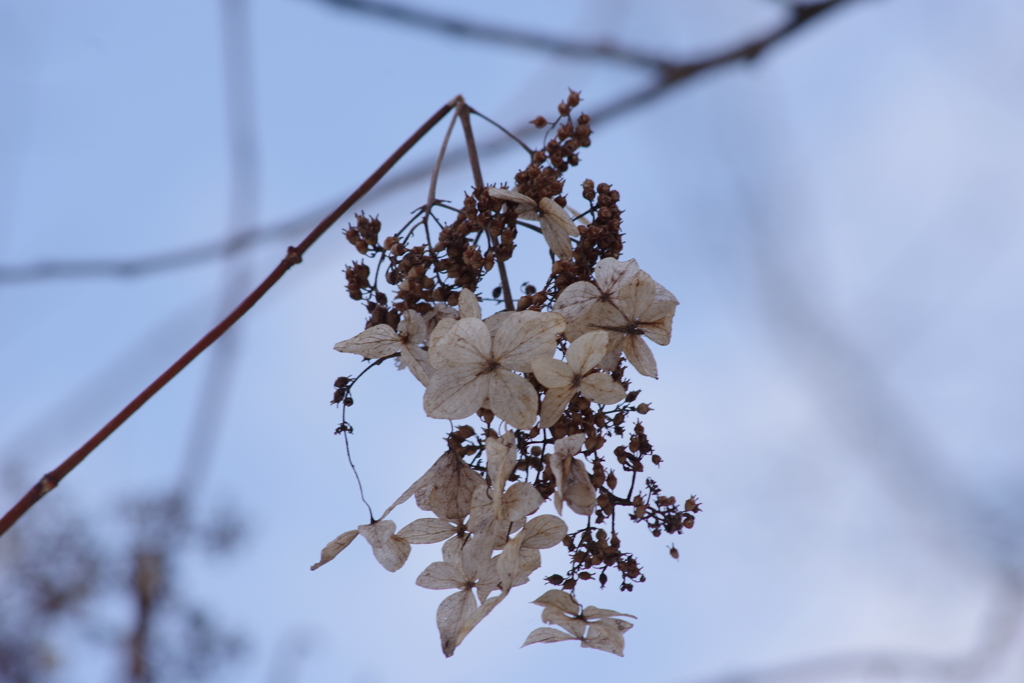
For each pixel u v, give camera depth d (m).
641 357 0.74
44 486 0.73
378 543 0.74
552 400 0.73
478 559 0.74
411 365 0.74
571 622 0.74
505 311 0.74
